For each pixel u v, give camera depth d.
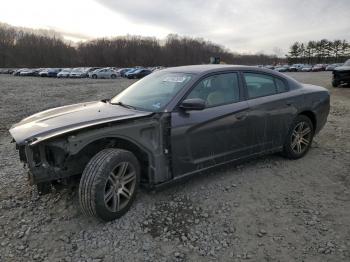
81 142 3.22
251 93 4.64
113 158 3.40
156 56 102.94
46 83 31.39
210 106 4.17
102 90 21.84
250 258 3.02
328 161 5.32
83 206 3.36
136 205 3.87
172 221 3.58
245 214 3.73
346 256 3.02
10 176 4.81
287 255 3.05
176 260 3.00
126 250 3.13
